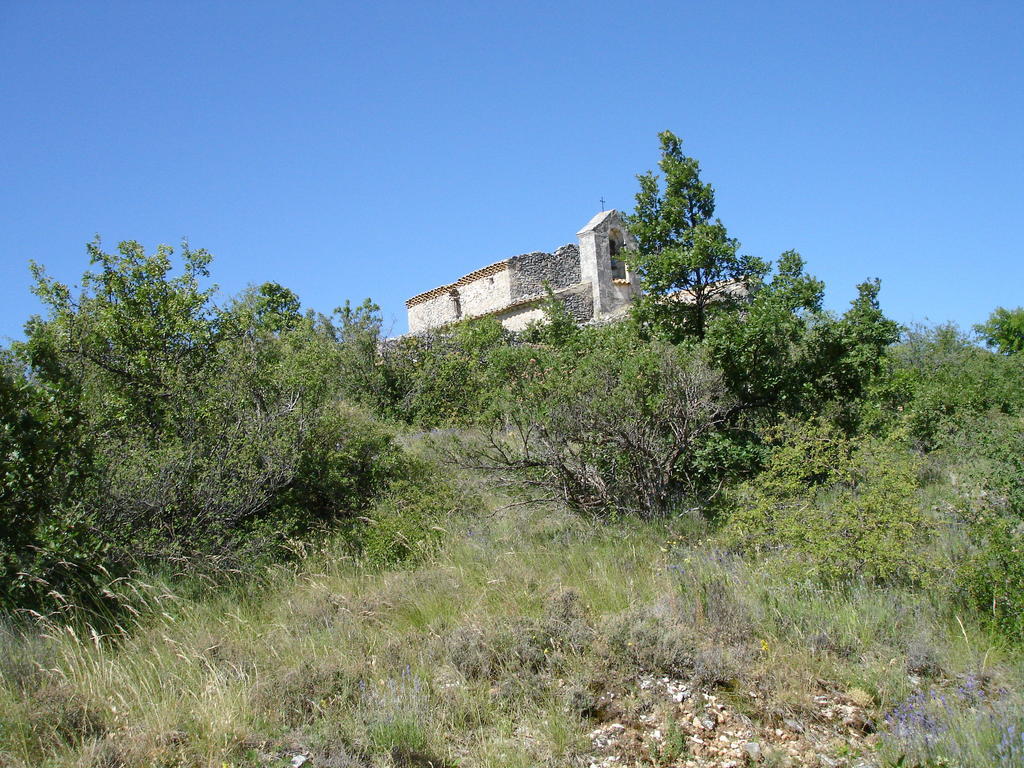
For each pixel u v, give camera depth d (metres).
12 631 5.43
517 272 31.05
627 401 8.82
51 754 3.97
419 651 5.39
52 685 4.63
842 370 11.68
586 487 9.19
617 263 33.28
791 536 6.78
